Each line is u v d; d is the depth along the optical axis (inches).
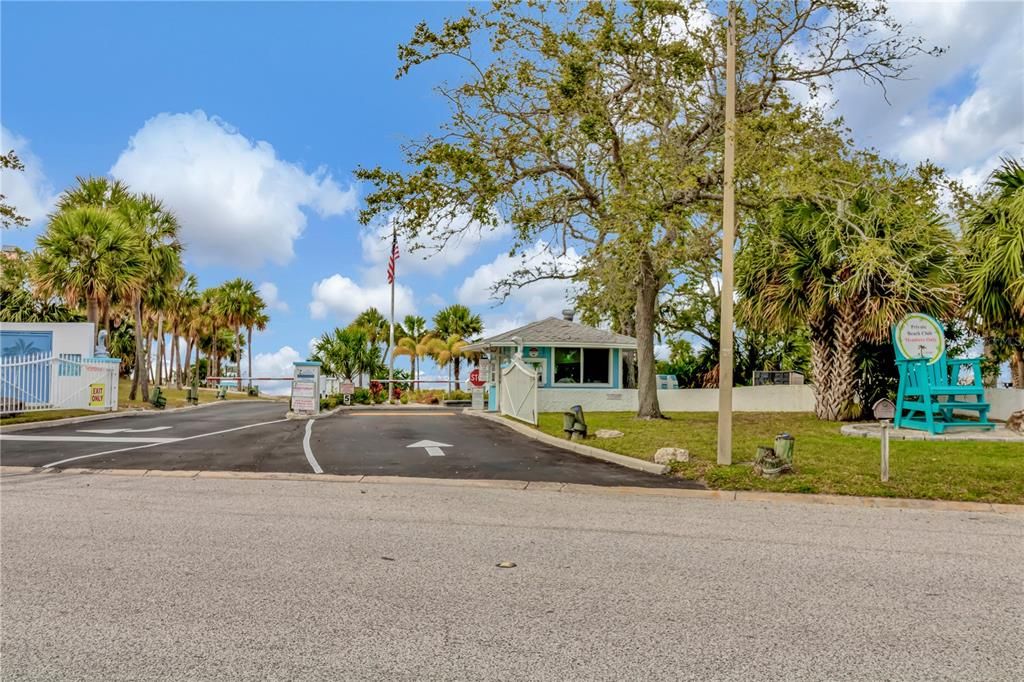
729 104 450.9
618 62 683.4
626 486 389.1
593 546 246.8
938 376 608.7
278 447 548.7
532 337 1115.3
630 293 852.0
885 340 761.0
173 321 2405.3
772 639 159.5
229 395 2098.9
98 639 155.6
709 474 407.8
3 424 695.1
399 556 228.5
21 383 930.1
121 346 2603.3
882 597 191.3
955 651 153.6
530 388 786.8
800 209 764.0
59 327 973.2
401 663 144.1
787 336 1256.2
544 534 265.4
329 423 803.4
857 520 302.8
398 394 1599.4
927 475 391.5
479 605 180.4
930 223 710.5
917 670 143.5
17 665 141.9
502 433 693.3
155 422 802.2
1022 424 577.9
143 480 395.2
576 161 703.1
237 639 156.1
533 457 507.8
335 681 135.6
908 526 290.5
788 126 651.5
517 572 211.5
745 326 1003.3
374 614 172.9
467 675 138.7
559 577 206.7
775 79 703.1
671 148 669.3
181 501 327.6
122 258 1123.3
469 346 1261.1
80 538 249.1
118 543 242.1
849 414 778.8
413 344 2049.7
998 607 183.9
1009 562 230.7
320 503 327.0
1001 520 306.7
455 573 209.5
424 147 650.2
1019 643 158.7
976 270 708.7
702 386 1343.5
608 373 1140.5
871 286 729.0
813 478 388.5
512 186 672.4
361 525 277.0
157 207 1337.4
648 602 184.7
